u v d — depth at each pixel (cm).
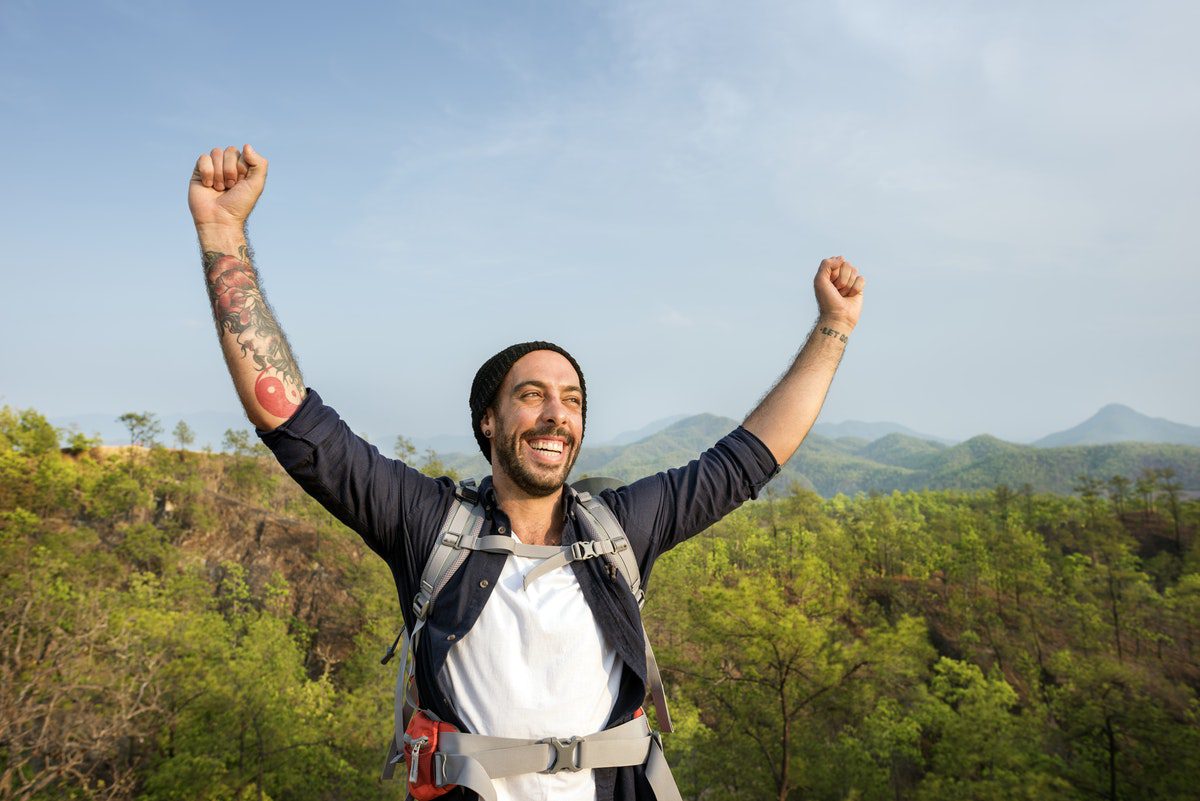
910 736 3941
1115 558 8475
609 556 197
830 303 252
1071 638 6675
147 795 2939
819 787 3681
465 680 179
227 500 9138
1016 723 3969
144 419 10500
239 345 185
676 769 3922
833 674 3756
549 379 202
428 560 189
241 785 3562
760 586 4175
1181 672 5741
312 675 6575
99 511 8156
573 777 174
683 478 220
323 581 7850
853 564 8369
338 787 3812
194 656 4056
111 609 3703
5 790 2136
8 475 7838
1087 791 3450
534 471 195
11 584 3008
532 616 181
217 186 202
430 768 172
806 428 236
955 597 7556
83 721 2392
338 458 188
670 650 4331
